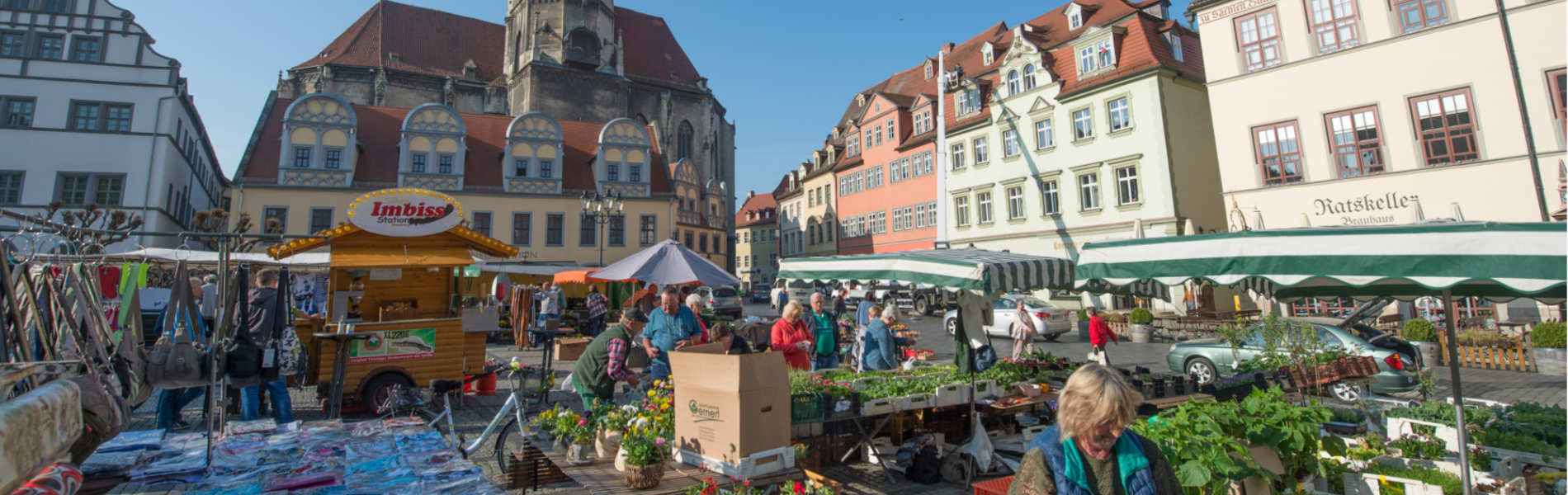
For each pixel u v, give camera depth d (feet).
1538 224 11.44
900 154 134.82
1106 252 17.11
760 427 14.64
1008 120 108.68
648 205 128.98
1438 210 60.54
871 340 29.99
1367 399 26.89
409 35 183.11
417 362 30.76
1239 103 73.51
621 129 129.90
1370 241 12.84
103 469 13.56
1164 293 23.21
